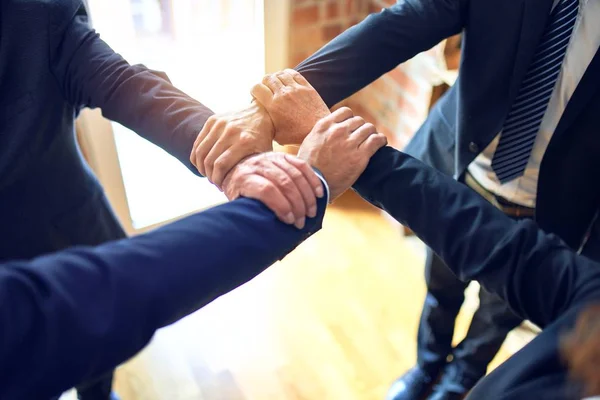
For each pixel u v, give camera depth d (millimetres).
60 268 422
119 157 1581
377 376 1472
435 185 642
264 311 1614
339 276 1720
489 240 583
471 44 829
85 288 417
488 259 568
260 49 1659
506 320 1177
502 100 850
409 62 1575
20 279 404
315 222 598
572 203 928
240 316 1599
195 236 488
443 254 614
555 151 854
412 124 1658
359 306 1636
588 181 893
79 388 1137
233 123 676
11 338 380
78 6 794
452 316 1284
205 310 1607
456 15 807
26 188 823
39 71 756
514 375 488
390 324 1590
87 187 935
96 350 408
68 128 855
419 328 1369
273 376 1465
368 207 1939
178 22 1610
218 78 1749
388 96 1752
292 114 704
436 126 1052
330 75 776
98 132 1453
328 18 1674
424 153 1074
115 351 421
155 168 1790
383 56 798
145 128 749
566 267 544
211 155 651
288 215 554
